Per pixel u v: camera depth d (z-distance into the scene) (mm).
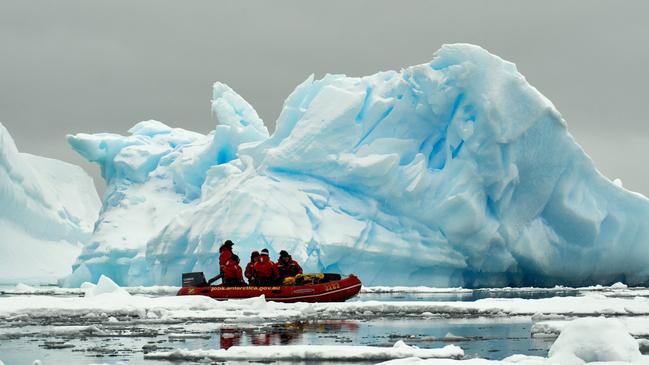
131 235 167750
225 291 95125
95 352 50656
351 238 138000
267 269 93750
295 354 46562
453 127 142625
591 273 150750
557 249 147375
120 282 166125
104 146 185625
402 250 140250
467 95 140625
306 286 91375
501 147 138875
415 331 64000
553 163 142375
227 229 136875
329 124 145000
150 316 75562
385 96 149125
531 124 138625
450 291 130000
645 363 37438
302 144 145500
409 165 143875
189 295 94812
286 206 139875
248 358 46219
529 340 57469
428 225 143000
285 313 76875
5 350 51688
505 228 142125
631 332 58625
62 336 59594
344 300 94500
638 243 149250
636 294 116312
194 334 60625
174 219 149125
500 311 79312
